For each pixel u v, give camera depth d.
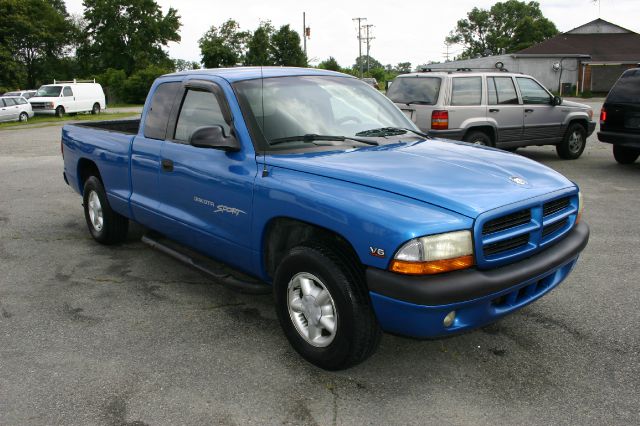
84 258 5.63
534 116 10.91
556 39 51.94
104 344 3.80
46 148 15.82
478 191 3.14
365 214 2.99
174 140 4.56
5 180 10.22
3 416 3.00
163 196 4.65
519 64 47.91
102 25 79.50
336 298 3.15
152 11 80.38
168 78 4.82
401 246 2.84
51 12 79.75
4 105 29.05
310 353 3.41
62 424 2.93
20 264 5.47
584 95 44.25
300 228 3.69
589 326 4.00
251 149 3.77
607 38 51.41
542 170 3.74
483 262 2.99
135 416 2.99
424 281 2.84
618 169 10.50
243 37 64.94
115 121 6.64
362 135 4.10
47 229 6.74
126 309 4.38
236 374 3.41
